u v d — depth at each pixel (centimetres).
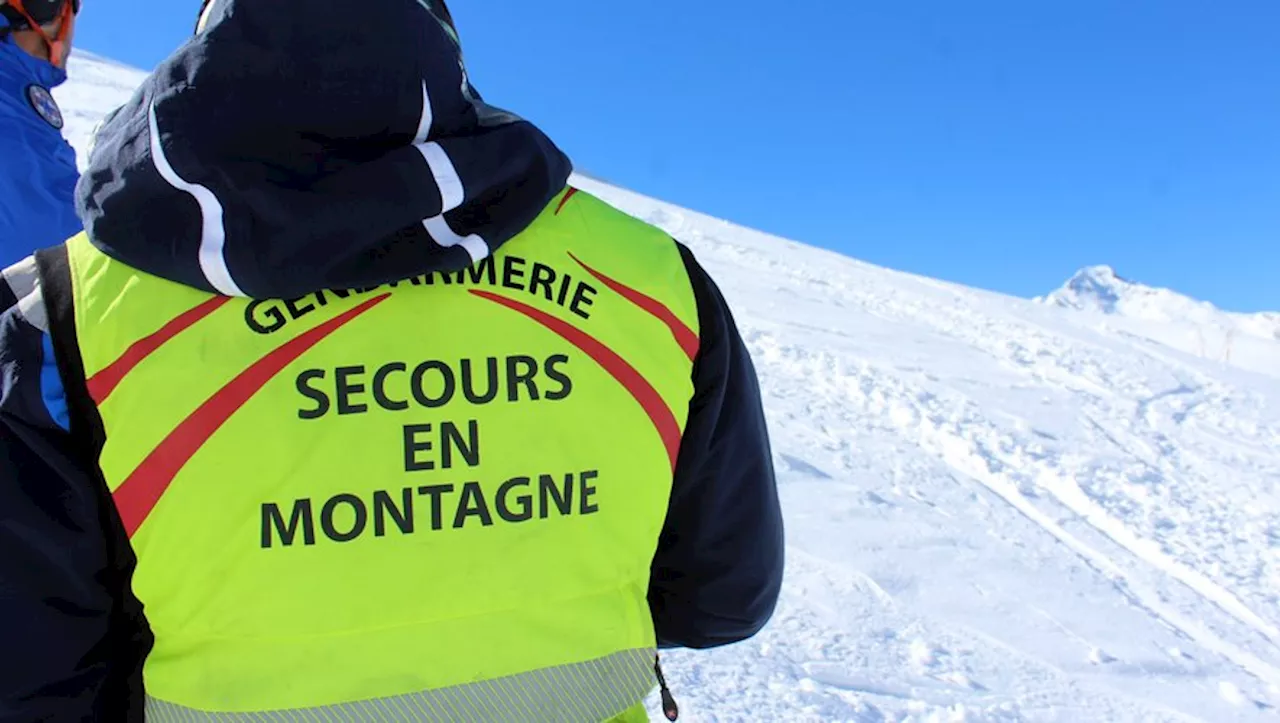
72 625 87
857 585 388
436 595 88
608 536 96
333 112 83
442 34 90
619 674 97
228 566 85
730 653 307
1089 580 446
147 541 85
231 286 83
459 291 92
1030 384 877
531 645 92
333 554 86
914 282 1473
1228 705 344
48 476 83
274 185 81
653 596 116
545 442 92
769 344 869
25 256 168
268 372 86
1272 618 435
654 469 98
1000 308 1303
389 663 87
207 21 88
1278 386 997
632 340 98
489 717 90
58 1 180
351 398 87
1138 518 555
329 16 82
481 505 90
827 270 1451
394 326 90
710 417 103
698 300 105
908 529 467
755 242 1673
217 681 86
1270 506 607
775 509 114
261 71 82
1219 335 1554
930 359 914
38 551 83
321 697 86
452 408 89
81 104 1566
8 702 86
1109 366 990
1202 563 496
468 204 90
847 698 291
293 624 86
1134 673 357
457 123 91
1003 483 591
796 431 624
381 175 83
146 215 82
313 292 87
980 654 347
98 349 84
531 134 96
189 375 85
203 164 81
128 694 93
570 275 97
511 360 92
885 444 631
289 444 86
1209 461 702
